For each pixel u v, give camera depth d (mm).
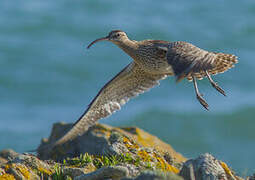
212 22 36656
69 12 38344
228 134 22203
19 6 39000
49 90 26812
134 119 23234
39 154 11875
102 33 35062
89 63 29922
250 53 31203
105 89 10156
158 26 36125
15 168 8039
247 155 20297
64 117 23922
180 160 11000
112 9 39281
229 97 25016
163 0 41438
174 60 7562
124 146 8977
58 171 8102
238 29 35156
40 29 35469
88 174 7422
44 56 30844
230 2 40594
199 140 21828
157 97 25219
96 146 11211
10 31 34969
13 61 30203
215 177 7270
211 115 23297
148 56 9594
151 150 9094
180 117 23266
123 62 30188
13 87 27062
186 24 36531
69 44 33031
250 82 26438
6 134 21938
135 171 7539
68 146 11695
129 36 34938
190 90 25766
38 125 22953
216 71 9680
